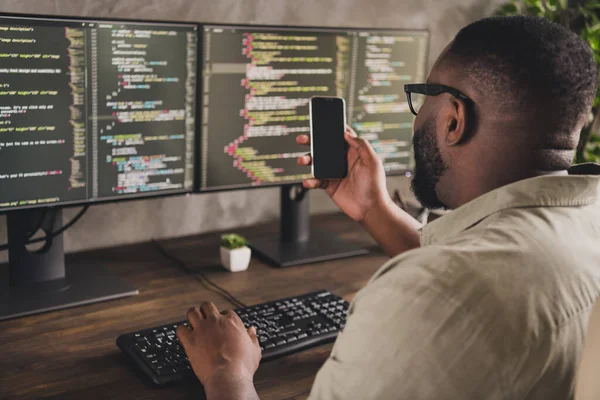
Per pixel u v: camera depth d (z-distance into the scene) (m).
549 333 0.69
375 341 0.70
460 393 0.67
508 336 0.67
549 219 0.75
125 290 1.43
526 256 0.71
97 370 1.12
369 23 2.02
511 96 0.74
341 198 1.29
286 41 1.59
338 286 1.53
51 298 1.37
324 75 1.66
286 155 1.67
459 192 0.83
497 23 0.77
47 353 1.18
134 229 1.79
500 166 0.78
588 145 2.10
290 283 1.54
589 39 2.10
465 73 0.78
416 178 0.89
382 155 1.80
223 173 1.59
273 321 1.26
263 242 1.77
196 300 1.42
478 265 0.70
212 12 1.76
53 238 1.44
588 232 0.76
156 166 1.50
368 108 1.74
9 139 1.30
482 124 0.77
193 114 1.52
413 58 1.78
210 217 1.90
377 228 1.25
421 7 2.10
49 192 1.37
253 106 1.59
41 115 1.33
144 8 1.67
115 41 1.38
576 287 0.72
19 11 1.52
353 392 0.72
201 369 1.01
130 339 1.18
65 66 1.33
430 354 0.67
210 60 1.51
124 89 1.42
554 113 0.74
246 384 0.97
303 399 1.05
